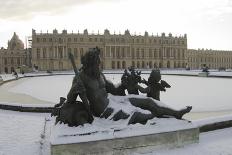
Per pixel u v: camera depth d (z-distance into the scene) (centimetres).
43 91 3238
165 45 17038
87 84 943
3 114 1727
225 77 6188
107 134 888
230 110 1825
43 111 1772
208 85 4034
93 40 15700
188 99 2442
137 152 923
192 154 938
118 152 897
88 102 941
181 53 17525
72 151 847
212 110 1831
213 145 1040
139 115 970
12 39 16888
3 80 5181
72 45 15450
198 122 1248
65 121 906
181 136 1002
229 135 1191
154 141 949
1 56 15288
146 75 7712
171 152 951
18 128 1330
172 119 1023
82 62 955
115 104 981
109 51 15862
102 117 959
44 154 953
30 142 1095
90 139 866
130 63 16300
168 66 17200
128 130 920
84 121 903
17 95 2769
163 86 1083
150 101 1019
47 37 15238
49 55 15300
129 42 16212
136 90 1073
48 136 1138
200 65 19412
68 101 931
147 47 16700
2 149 1009
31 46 15488
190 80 5334
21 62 15688
